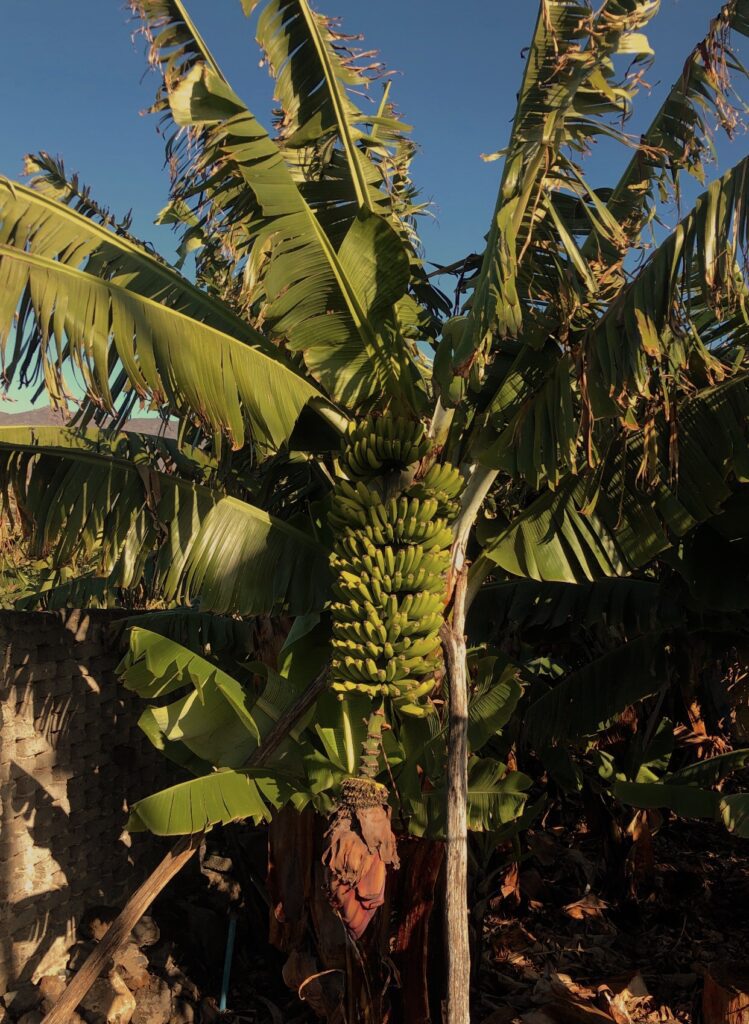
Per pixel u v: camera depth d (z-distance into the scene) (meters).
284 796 3.62
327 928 4.15
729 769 5.14
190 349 3.35
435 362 3.66
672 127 3.65
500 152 2.95
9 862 4.33
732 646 5.27
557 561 3.80
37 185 4.47
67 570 7.31
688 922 6.57
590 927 6.44
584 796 6.93
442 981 4.55
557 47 3.12
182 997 4.78
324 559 3.98
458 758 3.20
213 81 3.24
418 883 4.18
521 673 6.16
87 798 5.04
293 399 3.62
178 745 4.22
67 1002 3.77
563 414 3.17
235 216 3.86
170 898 5.52
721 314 3.44
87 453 3.85
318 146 3.90
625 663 5.51
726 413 3.65
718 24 3.01
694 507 3.73
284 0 3.54
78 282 3.22
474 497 3.64
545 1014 4.87
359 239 3.49
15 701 4.46
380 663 3.21
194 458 5.81
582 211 4.32
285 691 4.01
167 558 3.78
